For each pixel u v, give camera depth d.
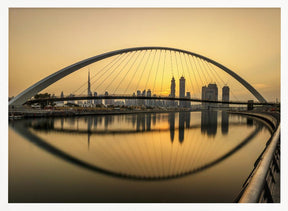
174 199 8.20
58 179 10.31
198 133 27.58
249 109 86.06
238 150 17.69
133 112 80.25
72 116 52.41
